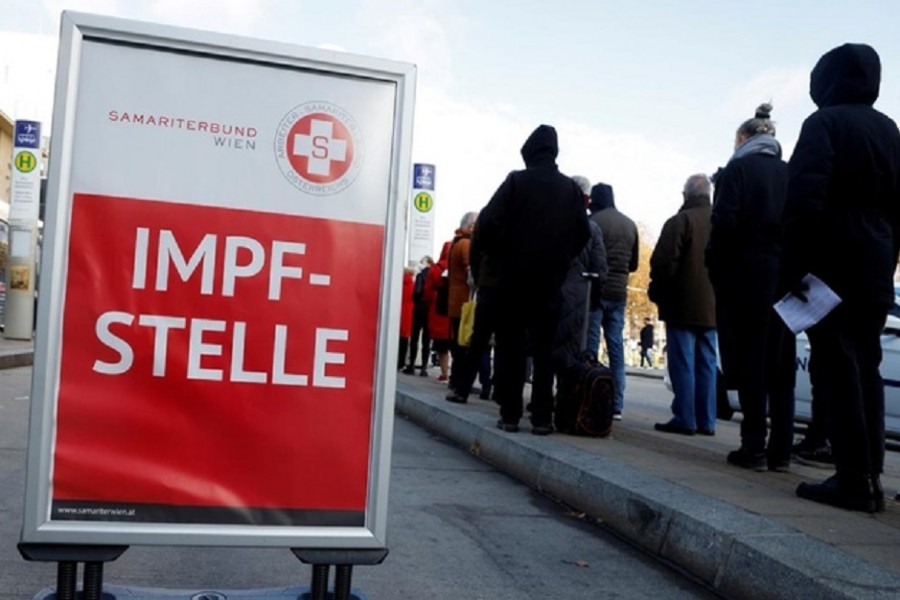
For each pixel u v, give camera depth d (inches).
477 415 294.7
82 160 94.8
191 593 103.8
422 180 672.4
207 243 97.0
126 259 95.3
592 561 158.7
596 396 254.2
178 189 96.6
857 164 162.4
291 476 98.2
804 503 169.0
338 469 99.4
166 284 96.0
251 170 98.3
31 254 615.5
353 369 100.2
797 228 165.0
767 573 131.3
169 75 96.7
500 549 163.6
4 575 134.8
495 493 211.3
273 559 152.3
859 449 164.4
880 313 165.3
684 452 235.5
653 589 144.3
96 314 94.5
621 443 245.8
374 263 101.0
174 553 152.6
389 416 100.0
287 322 98.7
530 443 232.4
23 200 609.9
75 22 94.6
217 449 96.7
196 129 97.2
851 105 168.9
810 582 122.3
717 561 143.7
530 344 259.9
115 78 95.7
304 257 99.3
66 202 94.0
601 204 324.8
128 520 94.5
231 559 151.0
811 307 162.9
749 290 209.8
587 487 192.2
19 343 586.6
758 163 212.1
